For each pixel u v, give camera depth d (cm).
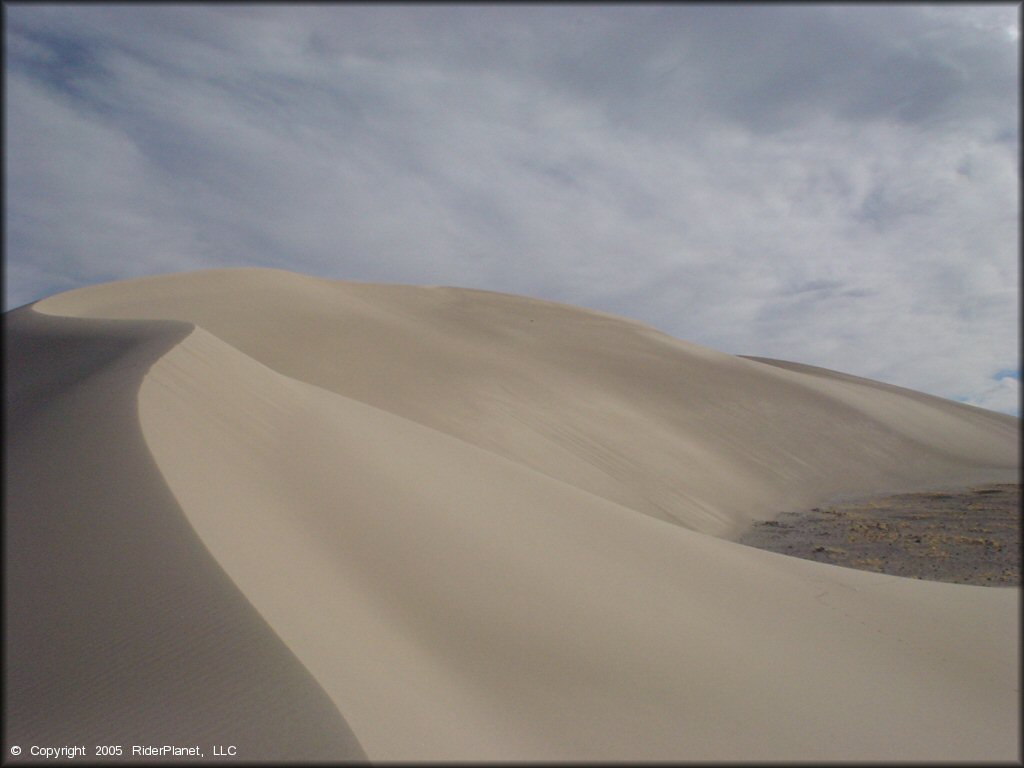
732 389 3381
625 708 496
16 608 454
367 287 4072
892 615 824
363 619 519
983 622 824
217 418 819
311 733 377
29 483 574
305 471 775
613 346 3672
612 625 618
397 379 2375
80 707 391
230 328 2467
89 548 502
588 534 878
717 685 554
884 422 3556
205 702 394
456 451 1157
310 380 2188
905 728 549
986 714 602
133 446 630
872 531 1817
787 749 482
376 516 712
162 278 2970
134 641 433
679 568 834
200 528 530
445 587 609
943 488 2819
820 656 664
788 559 1031
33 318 1786
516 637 560
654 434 2595
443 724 426
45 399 803
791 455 2906
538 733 448
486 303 4319
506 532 788
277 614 468
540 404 2498
